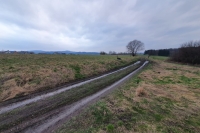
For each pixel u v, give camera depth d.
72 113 8.09
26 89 12.06
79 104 9.48
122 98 10.41
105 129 6.36
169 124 6.85
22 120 7.21
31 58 29.89
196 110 8.51
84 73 20.53
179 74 21.84
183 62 44.16
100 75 20.95
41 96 11.05
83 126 6.63
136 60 53.56
